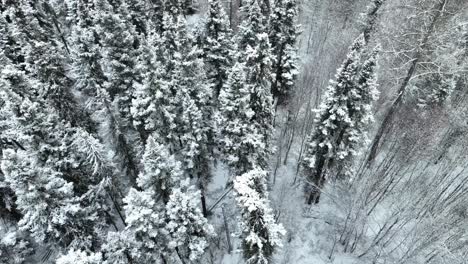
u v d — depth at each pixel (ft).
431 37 84.74
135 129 105.60
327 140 88.48
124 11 144.56
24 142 82.79
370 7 121.08
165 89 92.12
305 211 105.81
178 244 75.31
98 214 90.79
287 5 115.55
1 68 114.52
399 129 104.22
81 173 89.97
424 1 83.76
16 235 97.19
